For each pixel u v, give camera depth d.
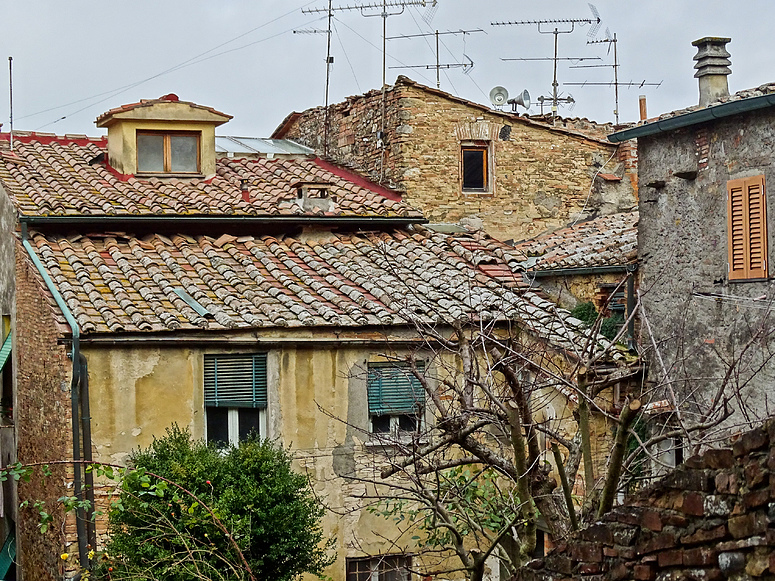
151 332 13.94
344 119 22.33
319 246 17.62
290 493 12.59
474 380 10.16
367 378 15.02
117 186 18.44
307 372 14.80
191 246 16.91
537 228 21.00
